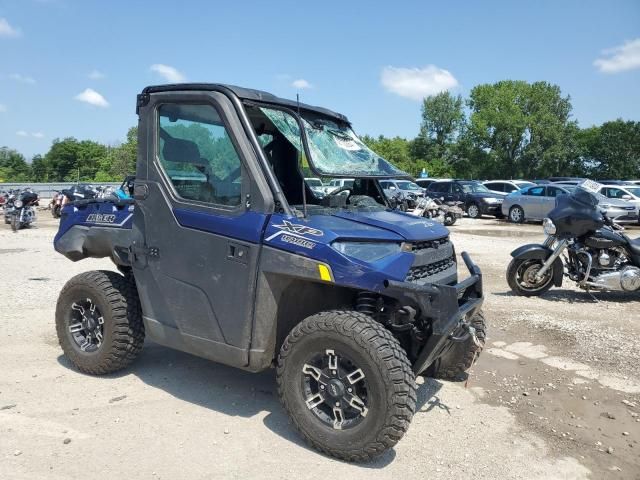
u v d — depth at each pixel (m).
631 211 21.92
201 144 4.12
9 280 9.37
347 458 3.59
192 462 3.57
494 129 79.69
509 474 3.58
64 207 5.34
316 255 3.61
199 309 4.13
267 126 4.95
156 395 4.61
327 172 3.88
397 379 3.39
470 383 5.12
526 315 7.40
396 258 3.66
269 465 3.56
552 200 22.89
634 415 4.51
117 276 4.94
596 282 8.05
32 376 4.95
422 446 3.90
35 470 3.43
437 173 85.94
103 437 3.87
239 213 3.91
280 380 3.77
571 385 5.10
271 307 3.85
